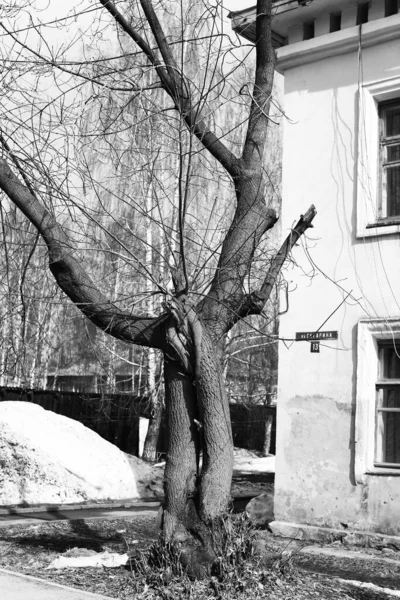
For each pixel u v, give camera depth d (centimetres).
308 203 1180
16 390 2306
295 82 1215
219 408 681
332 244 1145
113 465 1700
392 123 1139
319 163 1174
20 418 1684
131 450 2288
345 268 1126
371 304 1092
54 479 1564
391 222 1091
